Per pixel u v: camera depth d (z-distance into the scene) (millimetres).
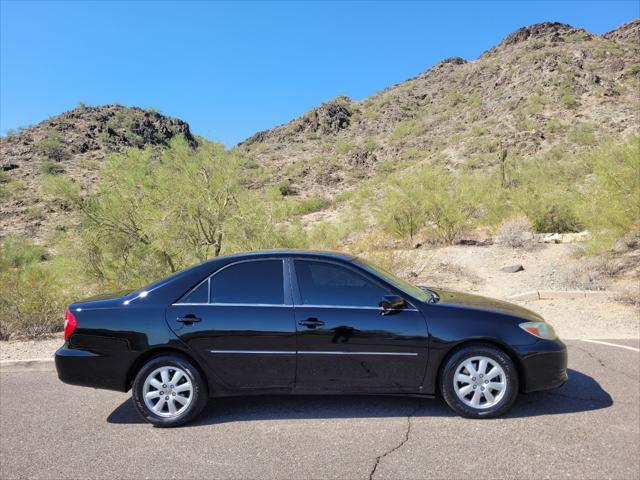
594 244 12516
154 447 4402
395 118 134500
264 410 5191
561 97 86312
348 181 79312
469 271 13531
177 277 5141
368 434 4531
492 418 4793
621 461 3916
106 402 5656
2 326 9086
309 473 3865
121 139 83000
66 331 5047
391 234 19250
